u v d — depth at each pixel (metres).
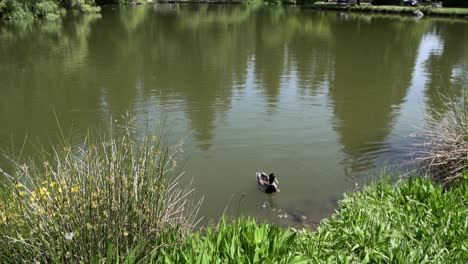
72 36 26.23
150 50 21.31
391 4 52.94
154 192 4.02
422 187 5.35
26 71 16.08
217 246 3.67
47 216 3.50
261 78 14.97
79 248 3.45
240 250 3.64
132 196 3.81
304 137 9.26
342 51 21.53
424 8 44.53
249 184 7.21
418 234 4.41
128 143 4.64
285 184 7.24
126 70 16.36
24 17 34.78
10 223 3.51
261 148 8.62
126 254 3.60
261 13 48.12
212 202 6.59
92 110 11.13
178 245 3.91
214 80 14.66
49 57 19.03
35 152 8.19
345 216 5.04
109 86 13.80
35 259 3.36
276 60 18.86
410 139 9.15
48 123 10.12
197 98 12.25
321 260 3.91
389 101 12.24
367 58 19.56
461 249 4.09
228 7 58.66
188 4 64.94
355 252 4.16
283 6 61.91
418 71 16.61
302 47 22.84
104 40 24.73
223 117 10.50
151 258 3.47
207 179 7.32
